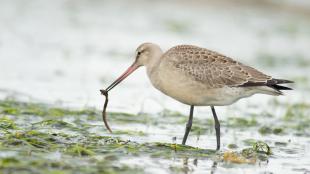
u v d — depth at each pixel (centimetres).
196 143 1412
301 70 2422
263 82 1352
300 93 2091
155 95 1933
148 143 1316
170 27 2975
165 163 1185
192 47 1395
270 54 2634
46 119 1497
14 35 2655
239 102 1928
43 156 1140
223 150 1346
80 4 3416
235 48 2678
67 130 1400
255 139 1477
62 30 2823
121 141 1316
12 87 1872
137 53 1453
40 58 2323
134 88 2016
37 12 3150
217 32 2941
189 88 1359
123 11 3300
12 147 1185
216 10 3391
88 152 1182
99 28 2905
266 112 1781
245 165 1218
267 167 1213
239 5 3434
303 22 3206
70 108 1656
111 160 1166
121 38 2736
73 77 2081
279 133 1560
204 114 1733
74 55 2416
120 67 2281
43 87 1908
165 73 1374
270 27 3091
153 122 1584
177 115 1675
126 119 1587
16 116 1507
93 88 1952
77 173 1052
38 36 2681
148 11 3322
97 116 1589
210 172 1148
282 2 3372
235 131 1558
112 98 1847
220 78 1350
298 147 1409
